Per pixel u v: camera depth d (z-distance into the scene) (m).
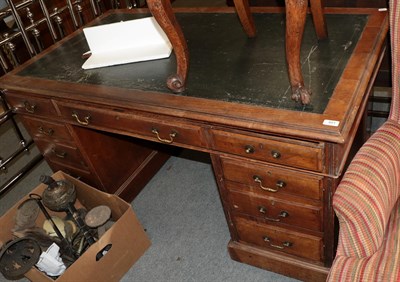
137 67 1.40
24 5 1.82
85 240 1.59
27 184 2.17
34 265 1.42
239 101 1.10
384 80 1.64
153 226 1.78
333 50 1.22
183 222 1.77
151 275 1.57
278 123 1.00
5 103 1.89
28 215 1.61
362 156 1.03
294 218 1.24
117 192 1.85
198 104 1.13
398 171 1.04
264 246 1.43
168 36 1.12
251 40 1.41
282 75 1.17
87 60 1.49
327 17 1.39
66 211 1.66
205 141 1.18
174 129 1.22
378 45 1.19
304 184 1.11
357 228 0.94
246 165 1.17
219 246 1.63
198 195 1.89
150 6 1.07
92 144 1.67
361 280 0.93
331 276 0.98
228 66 1.28
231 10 1.66
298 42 0.97
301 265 1.37
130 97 1.24
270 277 1.47
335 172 1.02
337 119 0.96
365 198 0.93
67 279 1.34
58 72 1.50
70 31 2.38
